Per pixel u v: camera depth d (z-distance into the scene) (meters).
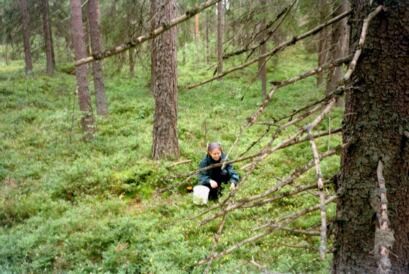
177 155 8.09
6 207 6.21
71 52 22.17
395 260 1.42
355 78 1.45
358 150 1.48
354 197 1.49
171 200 6.41
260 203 1.59
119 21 6.88
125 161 7.94
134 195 6.81
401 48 1.34
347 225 1.53
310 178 5.94
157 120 7.95
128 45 1.09
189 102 13.41
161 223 5.57
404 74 1.35
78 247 5.12
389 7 1.34
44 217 6.05
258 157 1.40
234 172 6.29
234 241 4.82
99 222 5.67
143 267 4.54
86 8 11.60
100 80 12.63
